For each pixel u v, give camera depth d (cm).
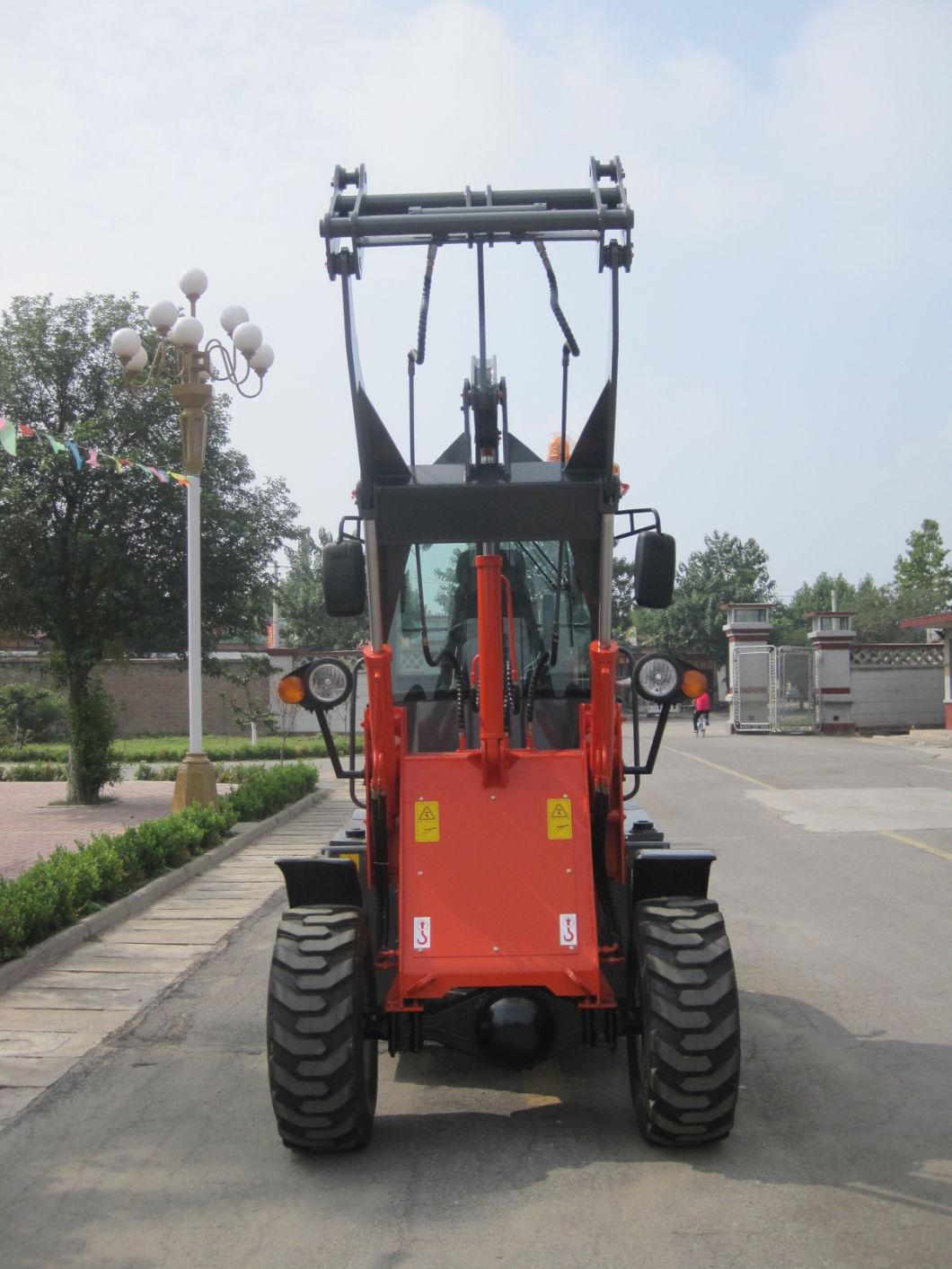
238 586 1667
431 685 559
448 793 468
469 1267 355
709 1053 418
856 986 683
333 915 453
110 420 1548
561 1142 455
